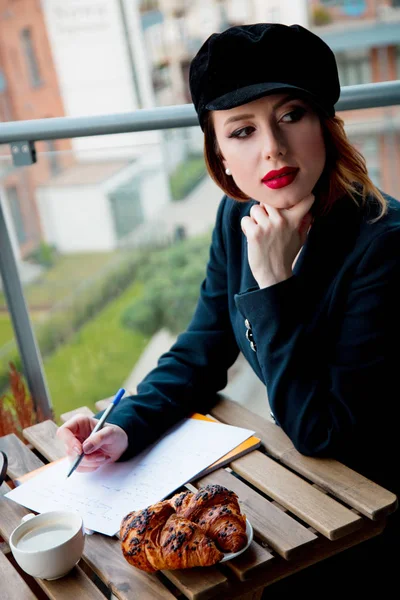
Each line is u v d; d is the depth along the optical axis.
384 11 10.77
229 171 1.19
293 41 1.04
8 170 1.73
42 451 1.29
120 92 13.27
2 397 1.82
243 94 1.03
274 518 0.98
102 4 12.86
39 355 1.89
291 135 1.06
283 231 1.12
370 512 0.97
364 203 1.15
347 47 11.05
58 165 1.85
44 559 0.89
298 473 1.17
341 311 1.14
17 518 1.08
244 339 1.29
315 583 1.15
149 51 13.15
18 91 12.67
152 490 1.09
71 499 1.09
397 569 1.17
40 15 12.46
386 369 1.11
